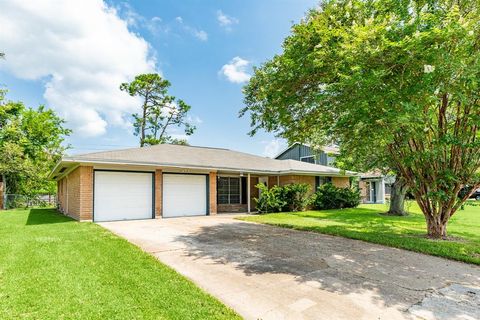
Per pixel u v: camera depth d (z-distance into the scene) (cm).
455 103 785
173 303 389
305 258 636
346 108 663
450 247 729
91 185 1261
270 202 1677
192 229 1023
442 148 793
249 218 1355
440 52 583
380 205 2352
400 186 1614
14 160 2309
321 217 1432
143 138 3412
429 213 900
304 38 723
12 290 415
